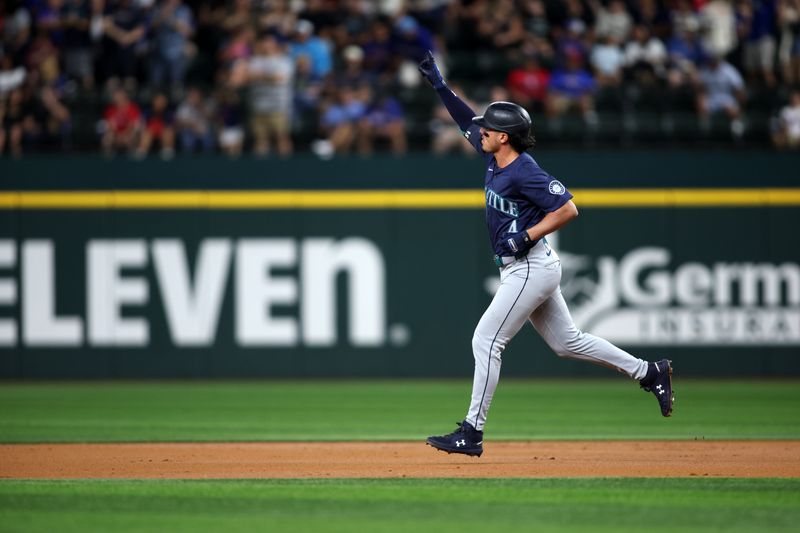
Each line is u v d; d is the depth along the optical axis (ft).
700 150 175.73
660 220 173.58
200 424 121.08
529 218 76.84
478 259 172.76
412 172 172.55
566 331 79.97
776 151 173.27
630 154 173.17
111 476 80.94
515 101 187.21
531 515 63.36
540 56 192.95
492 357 77.71
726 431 114.62
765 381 171.42
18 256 170.81
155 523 61.16
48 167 170.91
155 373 171.83
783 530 59.16
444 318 172.86
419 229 172.65
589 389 162.81
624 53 196.54
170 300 171.83
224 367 171.94
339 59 192.34
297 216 172.04
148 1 188.44
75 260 171.32
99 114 180.65
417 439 106.32
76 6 186.60
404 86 186.70
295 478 79.36
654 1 201.57
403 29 191.62
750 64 197.47
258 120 178.81
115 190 171.32
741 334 173.68
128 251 171.42
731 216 173.47
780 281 173.47
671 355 173.47
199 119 178.81
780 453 94.94
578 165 173.37
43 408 138.00
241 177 171.94
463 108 84.99
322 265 172.35
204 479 79.00
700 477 79.36
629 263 173.37
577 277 173.17
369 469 84.43
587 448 98.94
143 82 188.03
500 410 136.46
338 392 157.28
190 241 171.83
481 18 198.70
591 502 67.97
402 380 172.65
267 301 172.35
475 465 86.79
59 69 185.16
